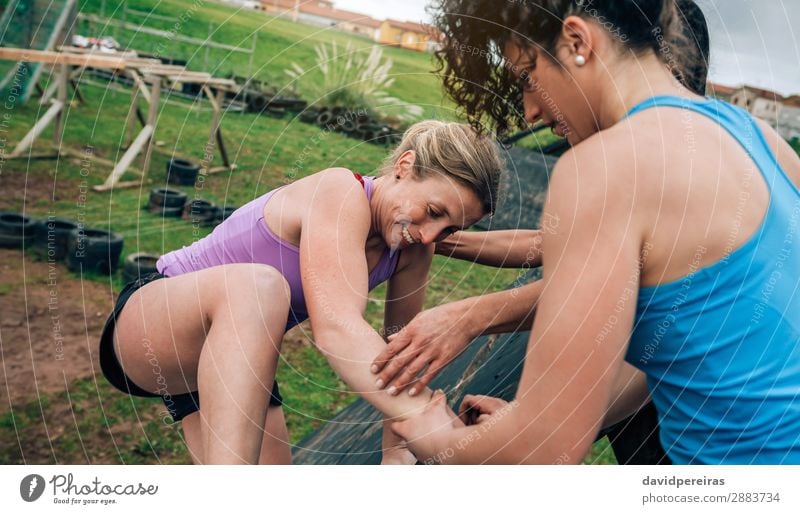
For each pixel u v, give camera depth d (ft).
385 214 3.99
